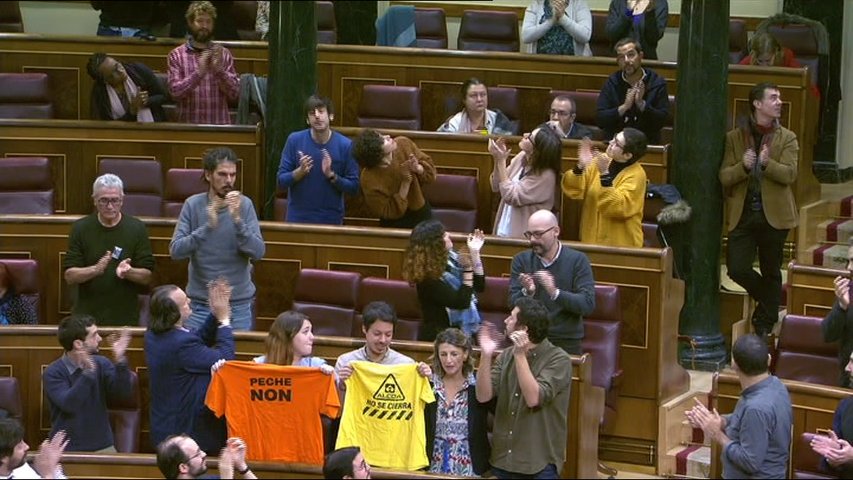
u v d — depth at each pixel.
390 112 28.45
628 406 21.94
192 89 27.39
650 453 21.88
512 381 18.23
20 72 29.94
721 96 23.95
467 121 26.70
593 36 30.88
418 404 18.58
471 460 18.53
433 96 29.64
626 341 21.88
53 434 19.61
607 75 28.91
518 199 22.36
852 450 17.55
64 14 33.97
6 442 17.97
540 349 18.27
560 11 29.36
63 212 26.86
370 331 18.84
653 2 28.89
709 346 24.02
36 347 21.00
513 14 31.28
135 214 25.53
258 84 27.83
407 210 23.89
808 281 22.39
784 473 17.22
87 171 26.81
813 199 28.11
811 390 19.25
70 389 19.42
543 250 20.03
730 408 19.84
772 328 24.28
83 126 26.67
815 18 30.16
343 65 29.75
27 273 23.41
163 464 16.91
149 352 19.00
